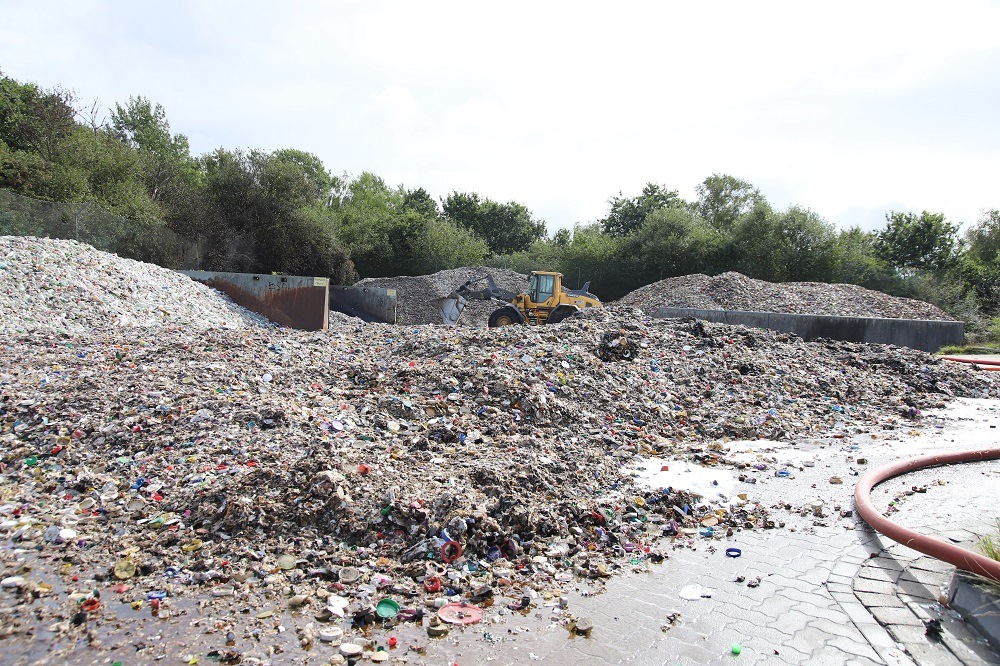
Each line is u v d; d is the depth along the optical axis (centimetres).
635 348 1041
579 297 2209
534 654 332
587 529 491
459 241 4153
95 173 2883
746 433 818
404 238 4106
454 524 446
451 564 424
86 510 493
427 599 385
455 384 794
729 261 3509
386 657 326
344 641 340
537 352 931
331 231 3350
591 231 4844
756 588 412
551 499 522
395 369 867
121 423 643
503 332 1105
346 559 424
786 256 3322
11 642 330
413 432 667
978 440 823
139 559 421
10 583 384
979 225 4550
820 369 1135
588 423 764
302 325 1941
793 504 572
